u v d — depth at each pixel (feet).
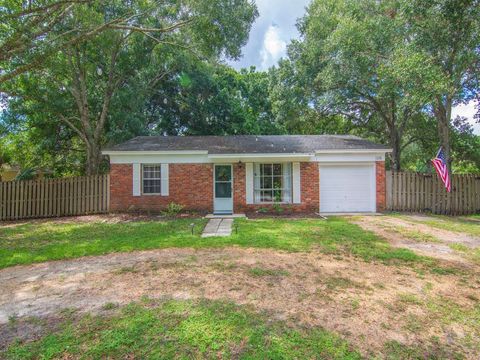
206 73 71.36
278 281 16.07
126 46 59.67
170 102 77.66
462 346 10.50
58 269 18.72
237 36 41.22
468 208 41.47
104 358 9.61
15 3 35.70
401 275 17.16
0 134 58.08
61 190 43.16
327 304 13.39
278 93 61.46
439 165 39.47
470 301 13.88
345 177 43.75
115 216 40.83
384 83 42.16
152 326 11.41
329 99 55.62
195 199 43.34
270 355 9.74
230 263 19.06
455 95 41.42
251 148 44.68
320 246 23.18
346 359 9.61
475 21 32.99
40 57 32.71
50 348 10.13
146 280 16.38
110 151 42.34
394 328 11.51
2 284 16.29
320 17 55.06
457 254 21.48
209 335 10.82
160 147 44.68
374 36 44.27
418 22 37.24
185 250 22.34
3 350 10.11
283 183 43.98
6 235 29.53
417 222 34.32
